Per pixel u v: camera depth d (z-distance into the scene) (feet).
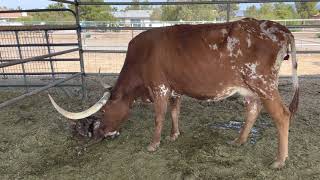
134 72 14.69
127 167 13.42
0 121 19.13
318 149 14.34
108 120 15.21
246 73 12.74
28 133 17.13
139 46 14.57
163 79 14.20
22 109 21.31
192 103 21.17
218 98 13.97
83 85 23.38
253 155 14.02
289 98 22.16
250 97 14.46
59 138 16.38
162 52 13.89
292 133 16.02
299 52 23.18
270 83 12.57
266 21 13.02
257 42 12.50
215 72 13.17
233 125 17.48
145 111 19.93
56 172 13.30
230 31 12.90
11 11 22.09
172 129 15.90
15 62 13.76
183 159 13.85
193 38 13.46
